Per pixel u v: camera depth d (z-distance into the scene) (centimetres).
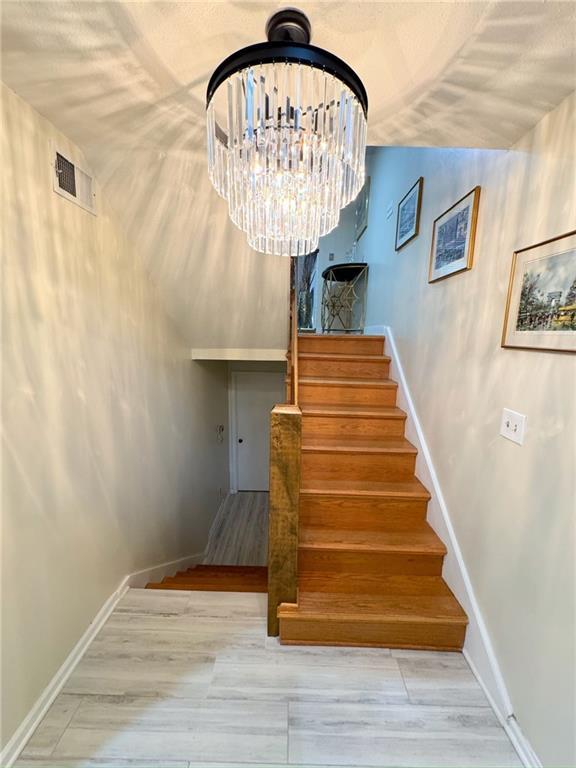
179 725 123
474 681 141
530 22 81
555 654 106
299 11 82
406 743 120
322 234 135
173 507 284
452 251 184
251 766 114
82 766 112
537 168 120
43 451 129
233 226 194
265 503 498
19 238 116
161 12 82
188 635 159
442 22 83
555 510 108
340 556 178
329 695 135
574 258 102
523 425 124
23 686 118
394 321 297
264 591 205
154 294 238
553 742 106
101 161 154
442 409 191
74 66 99
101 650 151
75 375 148
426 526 196
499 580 135
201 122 126
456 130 126
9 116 110
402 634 154
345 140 86
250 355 327
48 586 131
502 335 136
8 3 79
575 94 103
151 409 236
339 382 271
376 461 217
